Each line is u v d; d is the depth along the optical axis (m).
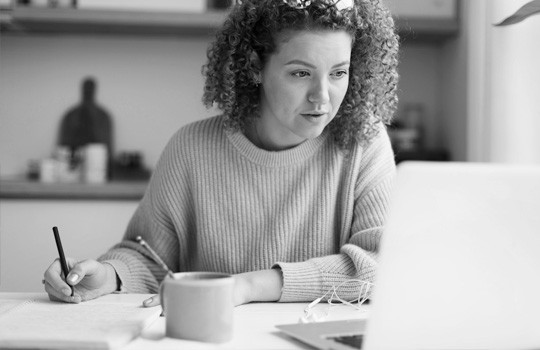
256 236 1.40
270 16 1.22
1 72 3.03
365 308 1.12
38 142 3.04
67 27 2.87
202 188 1.41
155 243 1.46
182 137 1.44
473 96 2.49
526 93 2.19
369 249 1.30
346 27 1.20
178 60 3.06
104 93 3.05
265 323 0.98
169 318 0.87
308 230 1.40
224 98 1.37
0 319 0.94
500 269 0.77
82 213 2.68
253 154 1.38
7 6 2.70
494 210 0.75
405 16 2.80
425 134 3.09
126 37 3.04
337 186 1.41
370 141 1.41
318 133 1.24
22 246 2.66
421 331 0.77
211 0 2.86
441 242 0.75
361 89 1.38
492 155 2.23
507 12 2.18
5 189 2.66
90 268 1.14
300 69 1.20
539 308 0.79
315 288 1.18
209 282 0.85
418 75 3.09
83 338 0.82
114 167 3.01
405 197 0.73
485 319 0.78
